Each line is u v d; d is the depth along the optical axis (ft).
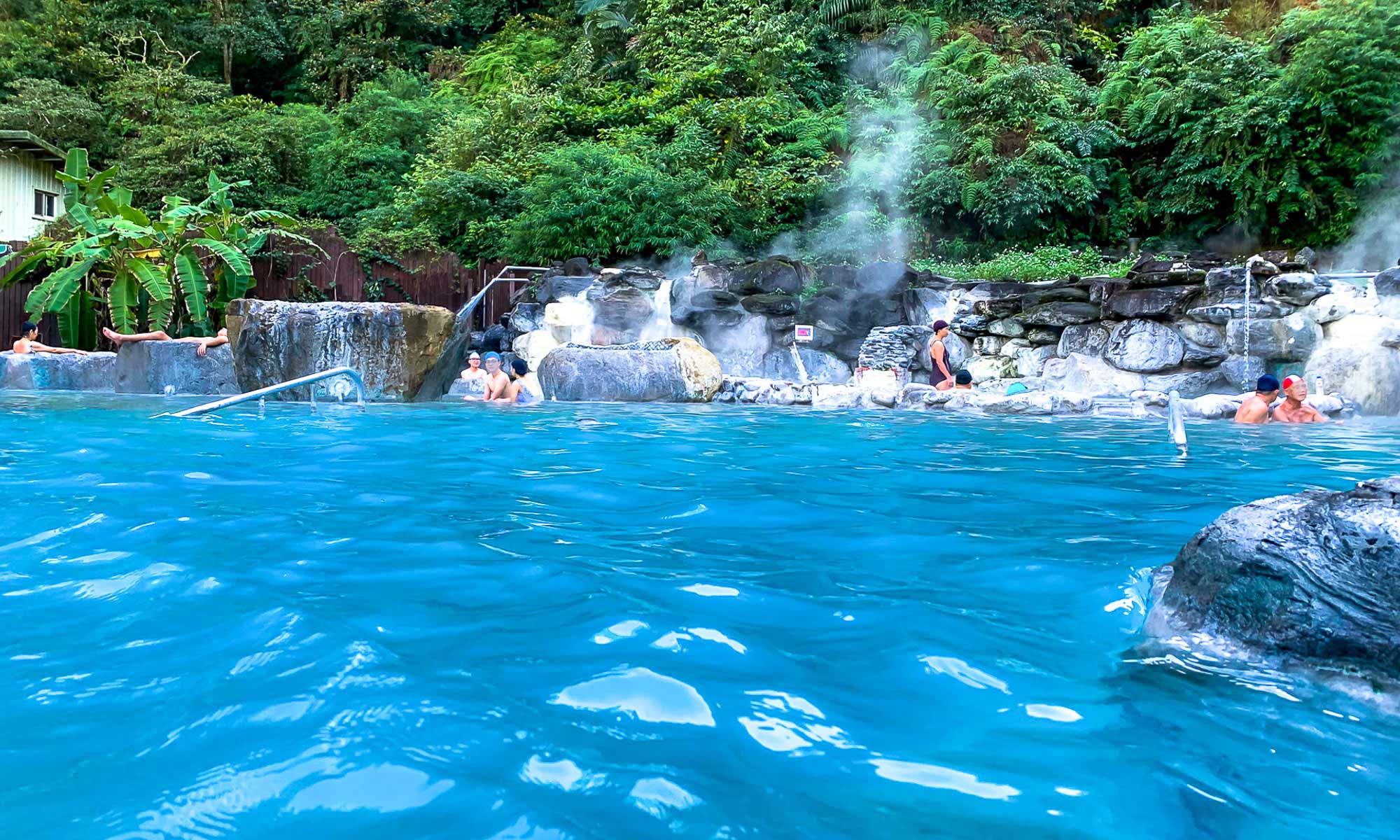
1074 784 4.31
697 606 7.23
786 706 5.19
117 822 3.82
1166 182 66.23
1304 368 33.91
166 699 5.16
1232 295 35.63
